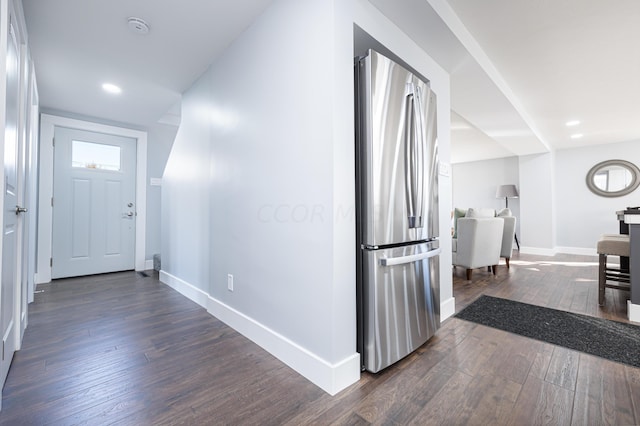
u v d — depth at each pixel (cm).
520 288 328
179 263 311
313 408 125
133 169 420
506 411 122
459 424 115
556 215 616
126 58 242
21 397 131
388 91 162
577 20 210
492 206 706
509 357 170
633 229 226
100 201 392
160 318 231
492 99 312
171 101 332
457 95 301
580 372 152
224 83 229
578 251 588
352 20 153
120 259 407
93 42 218
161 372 153
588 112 392
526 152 590
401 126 170
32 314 239
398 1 167
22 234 189
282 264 168
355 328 149
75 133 373
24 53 181
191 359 167
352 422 116
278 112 172
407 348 167
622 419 117
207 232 258
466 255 366
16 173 168
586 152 582
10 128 147
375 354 150
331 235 139
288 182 164
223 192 228
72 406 126
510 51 250
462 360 167
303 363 151
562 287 331
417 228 179
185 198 301
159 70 263
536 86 314
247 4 179
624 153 542
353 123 150
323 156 143
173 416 120
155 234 437
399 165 167
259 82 189
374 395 134
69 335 198
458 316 238
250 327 193
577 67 275
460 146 584
